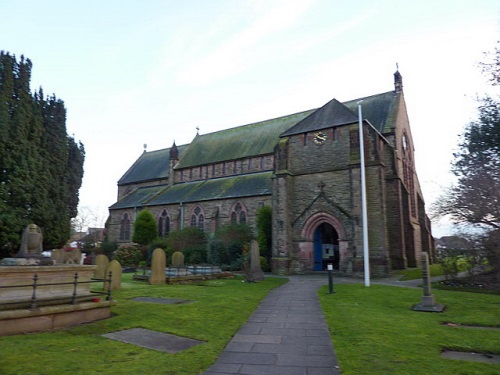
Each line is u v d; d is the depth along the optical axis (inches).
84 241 2001.7
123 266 1296.8
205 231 1391.5
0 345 249.4
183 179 1760.6
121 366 223.0
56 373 206.7
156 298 490.6
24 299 315.9
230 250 1112.8
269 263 1095.6
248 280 736.3
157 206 1582.2
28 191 553.0
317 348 276.8
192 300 478.6
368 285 651.5
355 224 890.1
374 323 345.4
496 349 263.1
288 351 269.6
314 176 1005.8
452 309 432.1
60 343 265.7
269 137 1579.7
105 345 268.5
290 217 1013.2
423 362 233.8
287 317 393.4
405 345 272.1
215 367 234.2
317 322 368.2
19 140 553.0
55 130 655.1
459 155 932.0
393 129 1184.2
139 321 347.9
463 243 666.2
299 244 981.8
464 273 816.3
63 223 633.0
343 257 911.0
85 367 218.7
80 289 371.9
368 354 250.5
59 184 648.4
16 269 310.0
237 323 356.8
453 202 708.0
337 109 1042.1
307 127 1058.1
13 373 203.2
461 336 298.4
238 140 1700.3
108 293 386.0
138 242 1418.6
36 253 369.7
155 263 684.7
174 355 249.4
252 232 1206.9
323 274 939.3
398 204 1049.5
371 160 927.7
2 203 517.0
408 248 1085.8
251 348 277.7
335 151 991.0
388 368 223.1
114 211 1772.9
